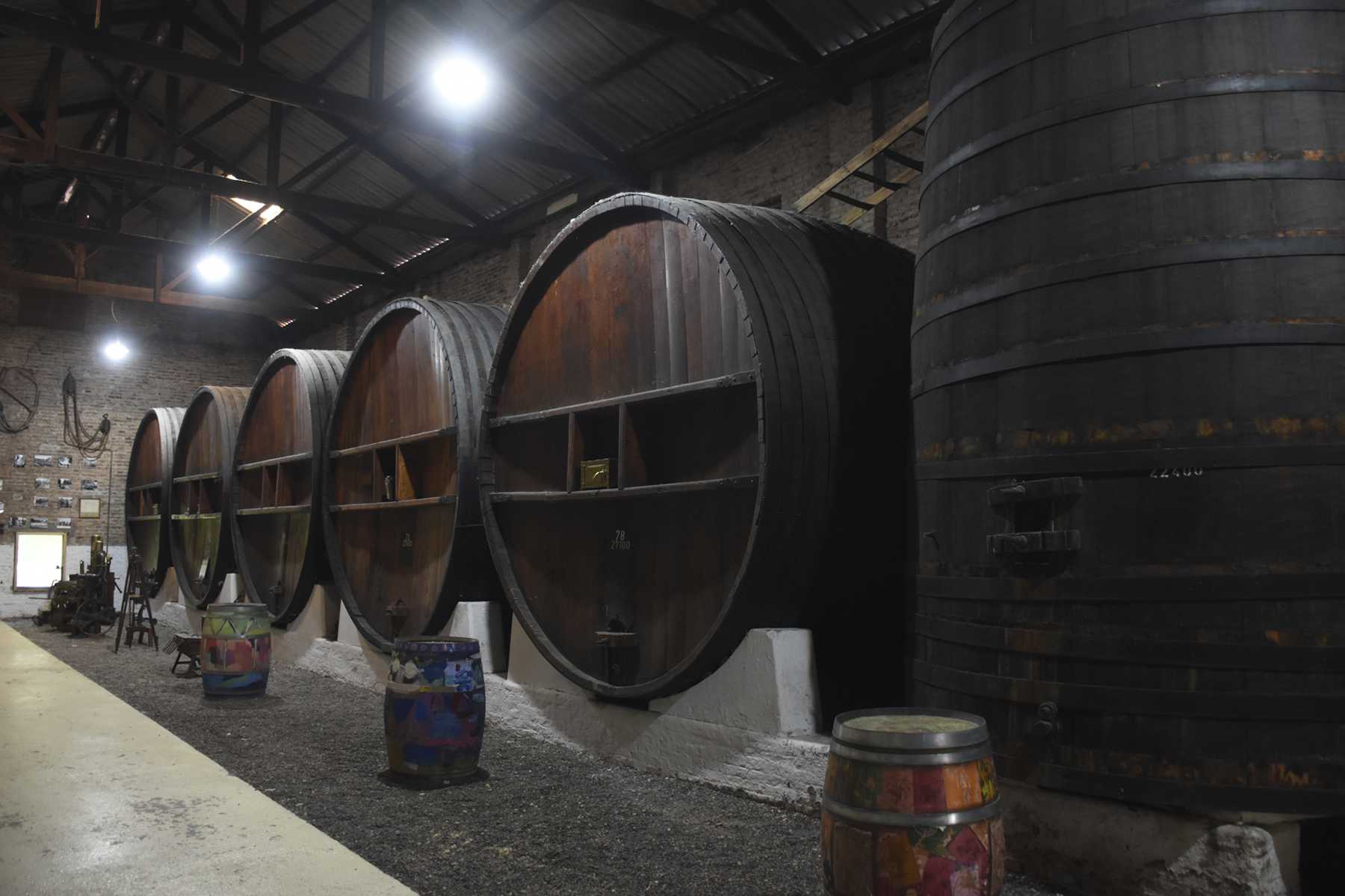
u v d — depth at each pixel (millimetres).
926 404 4371
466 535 7383
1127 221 3684
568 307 6543
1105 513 3621
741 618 4984
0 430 22781
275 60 17312
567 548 6441
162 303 23422
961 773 3029
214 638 8055
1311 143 3555
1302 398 3428
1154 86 3695
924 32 11367
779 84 13008
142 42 12633
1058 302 3791
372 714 7387
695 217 5367
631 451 5770
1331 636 3336
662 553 5727
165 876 3307
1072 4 3898
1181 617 3461
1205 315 3525
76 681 7492
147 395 24859
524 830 4492
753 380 4969
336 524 9375
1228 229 3541
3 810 4031
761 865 4012
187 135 19656
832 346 5168
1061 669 3672
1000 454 3926
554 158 15258
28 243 23672
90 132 21266
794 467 4875
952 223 4242
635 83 14297
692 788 5230
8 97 18469
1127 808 3551
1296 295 3475
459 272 20906
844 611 5309
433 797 5070
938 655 4180
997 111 4078
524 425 6879
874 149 9250
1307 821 3906
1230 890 3318
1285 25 3619
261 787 5262
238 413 12273
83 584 13242
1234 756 3363
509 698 6891
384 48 15531
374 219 17969
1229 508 3436
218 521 12539
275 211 21891
